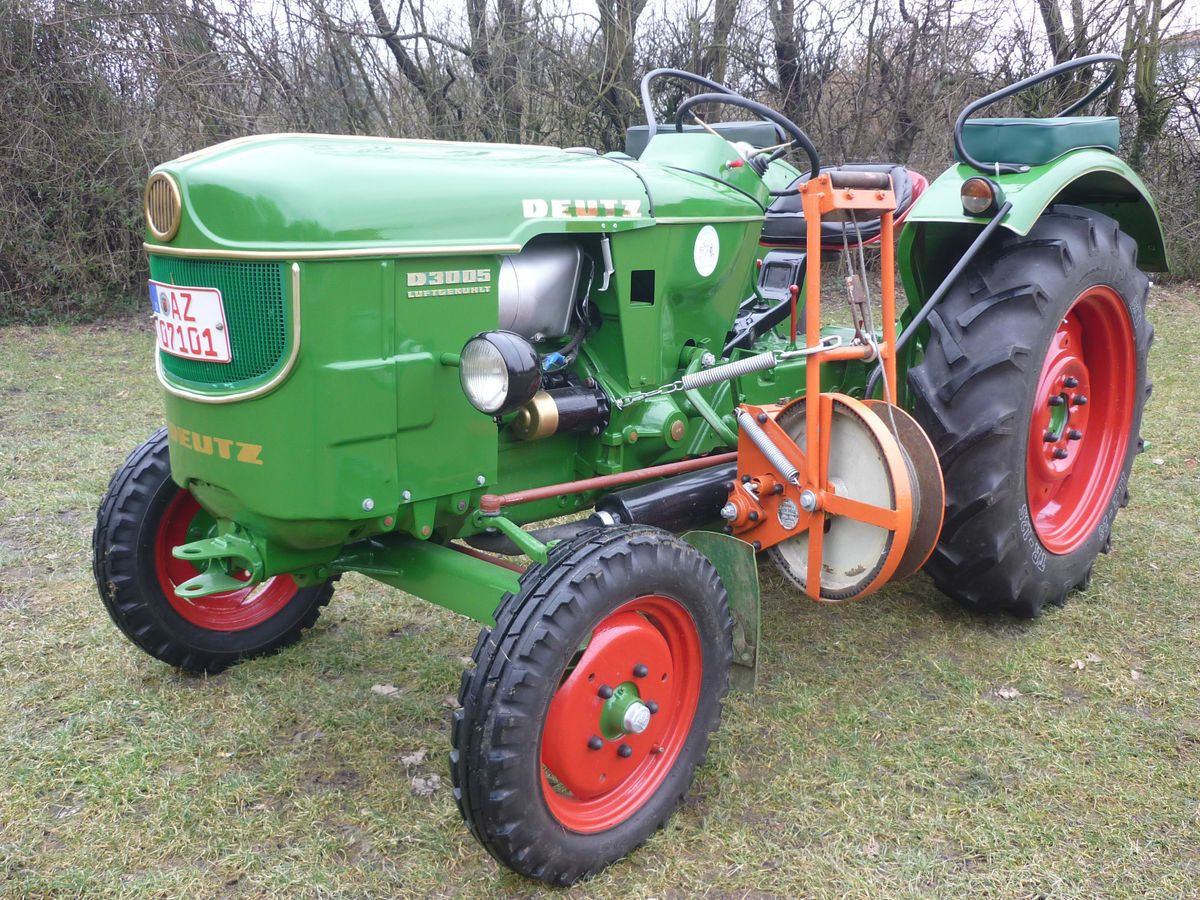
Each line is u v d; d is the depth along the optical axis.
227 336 1.95
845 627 3.07
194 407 2.04
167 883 1.96
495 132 9.59
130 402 5.79
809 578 2.42
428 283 2.00
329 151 2.03
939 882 1.97
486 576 2.14
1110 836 2.08
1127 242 3.16
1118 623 3.04
